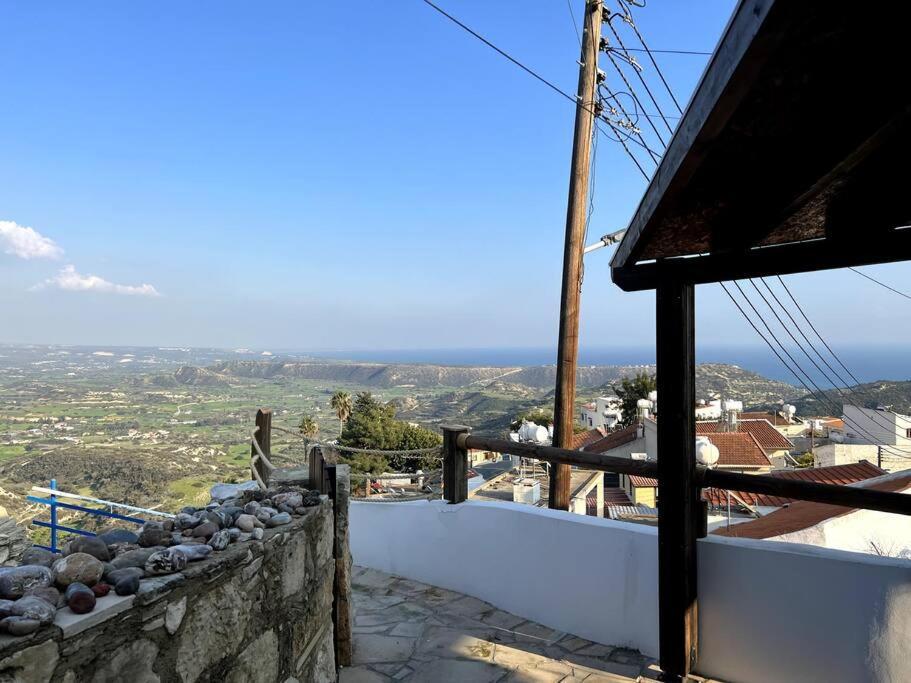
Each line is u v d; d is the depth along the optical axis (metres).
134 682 1.36
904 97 1.35
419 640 3.22
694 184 1.78
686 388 2.66
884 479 4.92
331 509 2.63
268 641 1.95
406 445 20.47
